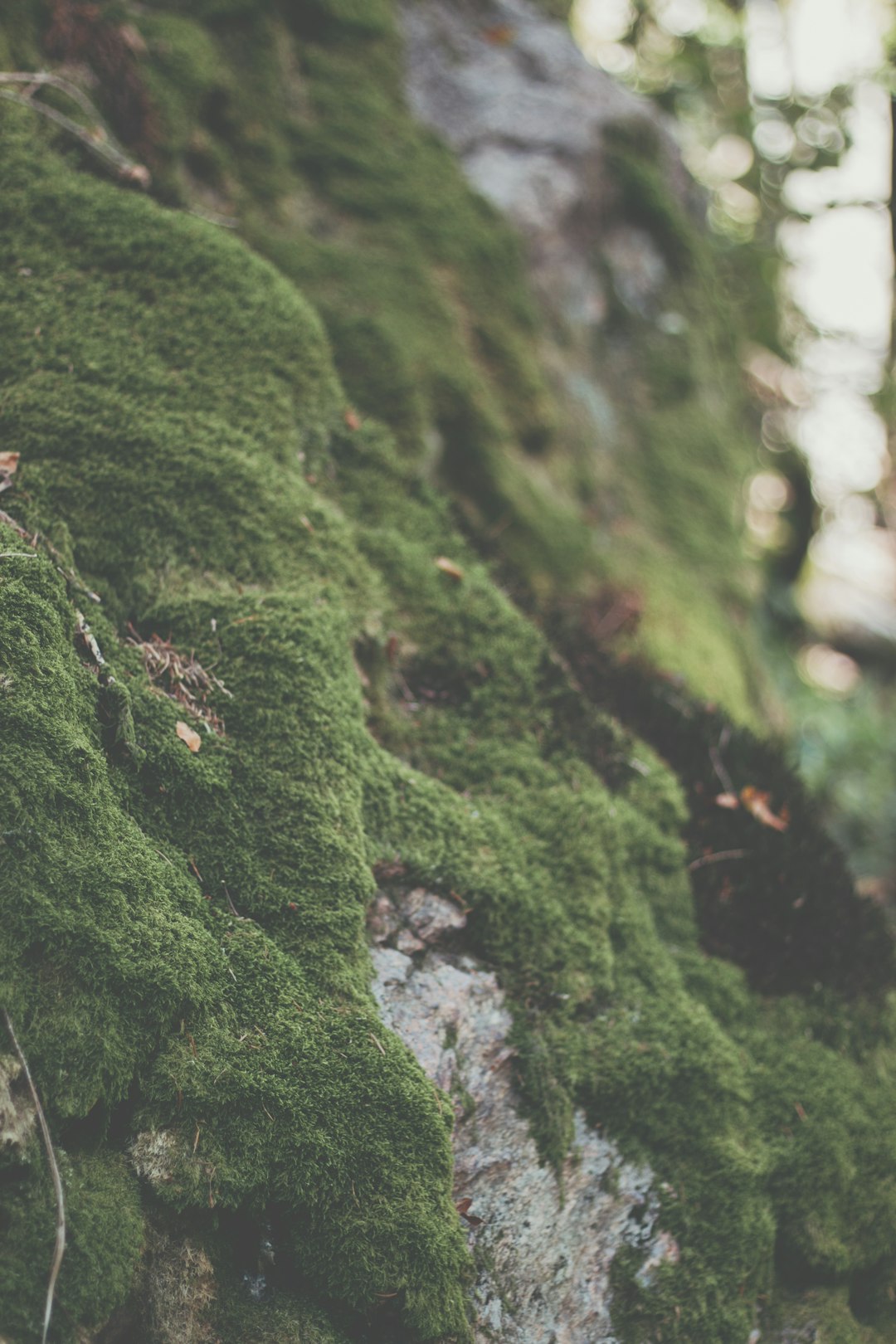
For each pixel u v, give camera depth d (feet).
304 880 6.56
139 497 7.71
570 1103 6.99
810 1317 7.33
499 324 13.46
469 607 9.31
